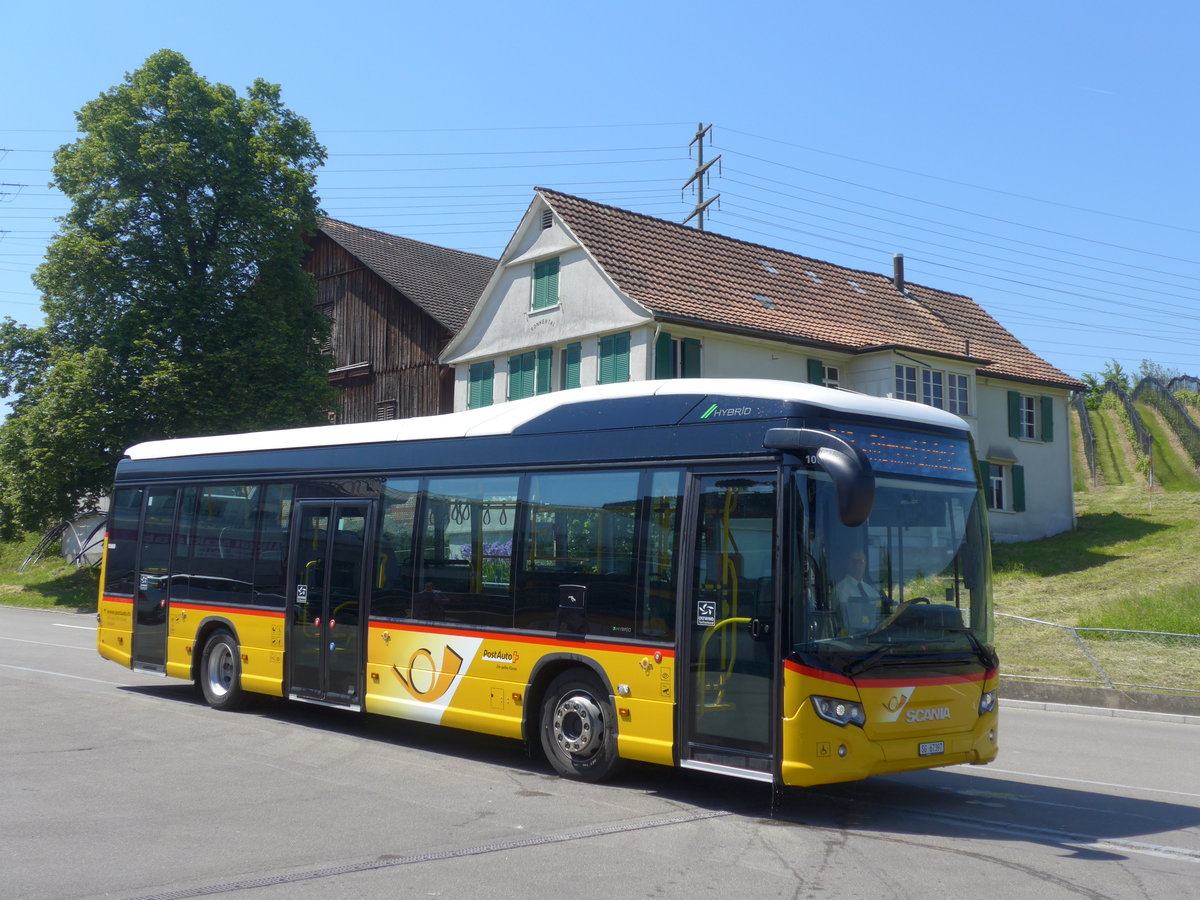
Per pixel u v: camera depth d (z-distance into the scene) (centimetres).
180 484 1439
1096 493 4378
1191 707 1579
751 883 635
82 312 3391
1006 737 1329
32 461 3288
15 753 1018
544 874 644
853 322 3391
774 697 783
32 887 609
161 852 683
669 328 2825
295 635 1226
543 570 976
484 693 1009
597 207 3186
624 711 892
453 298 3981
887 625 815
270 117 3622
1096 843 760
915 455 874
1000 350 3822
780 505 802
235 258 3481
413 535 1108
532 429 1021
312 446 1259
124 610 1493
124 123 3334
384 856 679
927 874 664
